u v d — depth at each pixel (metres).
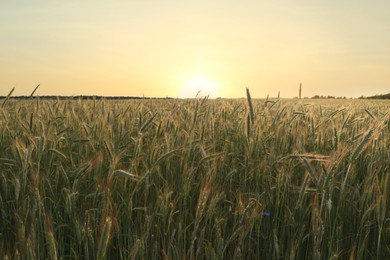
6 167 4.23
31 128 4.62
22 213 3.15
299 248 3.36
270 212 3.75
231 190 4.21
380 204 3.05
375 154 3.79
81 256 3.21
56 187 3.77
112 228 3.04
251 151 4.26
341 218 3.48
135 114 6.10
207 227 3.42
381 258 3.50
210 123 5.09
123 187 3.72
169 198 3.40
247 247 3.43
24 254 2.60
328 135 5.05
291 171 3.98
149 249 3.30
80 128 5.24
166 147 4.23
